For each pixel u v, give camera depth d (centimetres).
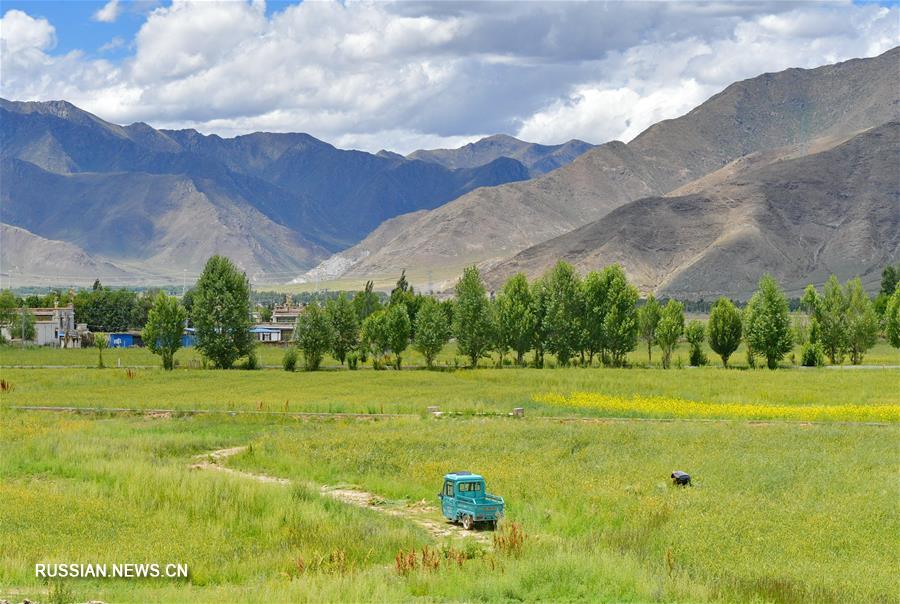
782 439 5722
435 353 13238
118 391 9569
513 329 13288
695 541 3291
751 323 12875
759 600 2642
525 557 3097
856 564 3059
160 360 14925
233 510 3744
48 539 3247
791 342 12506
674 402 7881
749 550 3219
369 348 13662
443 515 3975
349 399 8556
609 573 2848
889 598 2678
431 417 7200
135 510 3719
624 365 13638
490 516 3753
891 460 4962
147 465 4675
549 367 13525
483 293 13325
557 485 4328
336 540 3331
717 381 9706
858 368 12256
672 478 4444
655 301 14775
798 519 3641
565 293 13412
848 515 3700
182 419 7344
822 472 4616
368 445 5650
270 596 2605
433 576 2858
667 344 13062
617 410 7481
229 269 13425
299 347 12762
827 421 6806
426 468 4862
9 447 5531
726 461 4944
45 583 2788
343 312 13950
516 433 6041
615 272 13425
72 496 3959
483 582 2773
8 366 13300
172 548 3172
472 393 9031
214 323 13088
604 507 3878
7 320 19512
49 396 8925
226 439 6206
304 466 5062
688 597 2677
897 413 7025
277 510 3750
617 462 4956
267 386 10119
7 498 3866
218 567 3017
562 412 7456
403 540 3378
